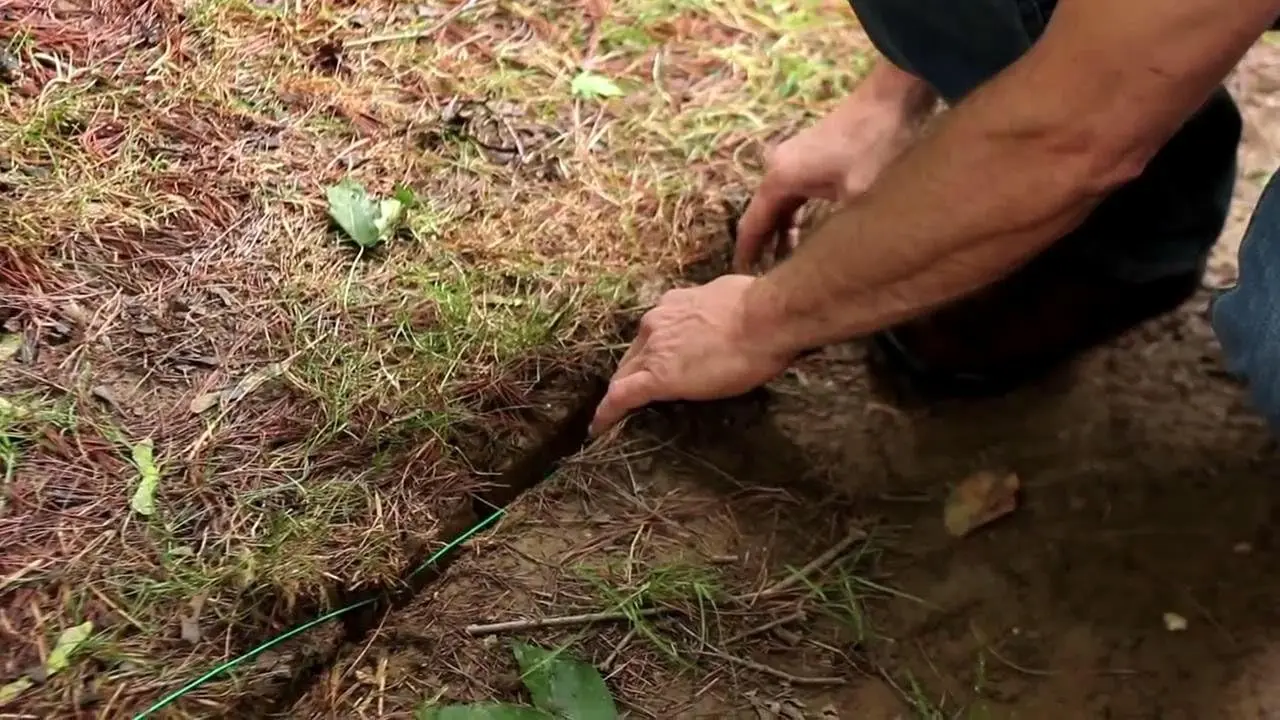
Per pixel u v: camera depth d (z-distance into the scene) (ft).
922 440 4.67
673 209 5.35
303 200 5.04
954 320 4.50
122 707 3.61
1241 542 4.34
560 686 3.83
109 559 3.90
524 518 4.36
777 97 5.97
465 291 4.85
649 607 4.14
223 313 4.61
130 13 5.61
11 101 5.10
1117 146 2.77
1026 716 3.94
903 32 4.22
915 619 4.17
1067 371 4.86
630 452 4.57
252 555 3.96
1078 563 4.30
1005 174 2.93
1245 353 3.64
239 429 4.28
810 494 4.50
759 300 3.83
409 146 5.38
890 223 3.22
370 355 4.57
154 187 4.96
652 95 5.87
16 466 4.06
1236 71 6.15
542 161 5.44
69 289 4.56
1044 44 2.73
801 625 4.14
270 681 3.77
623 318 4.90
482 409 4.51
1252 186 5.60
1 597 3.76
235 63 5.53
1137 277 4.54
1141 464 4.56
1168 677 4.01
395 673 3.91
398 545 4.08
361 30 5.86
